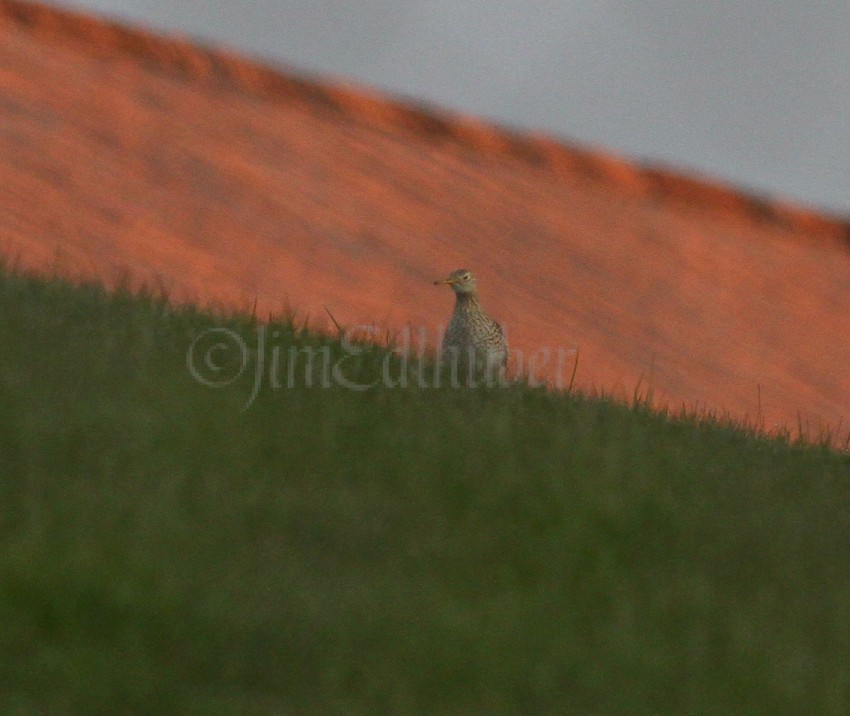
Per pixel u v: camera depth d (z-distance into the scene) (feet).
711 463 148.25
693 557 127.24
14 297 153.79
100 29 571.69
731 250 603.26
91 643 100.89
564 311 461.78
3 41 520.01
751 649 113.91
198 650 101.96
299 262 428.56
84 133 458.09
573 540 124.26
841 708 110.01
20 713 93.15
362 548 119.55
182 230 416.26
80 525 110.83
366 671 103.60
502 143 643.04
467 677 105.19
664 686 108.99
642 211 623.36
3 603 101.86
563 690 106.32
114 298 167.43
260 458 128.88
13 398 128.47
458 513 126.52
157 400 133.80
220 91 562.25
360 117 607.78
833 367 500.33
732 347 481.87
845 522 141.38
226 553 113.70
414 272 455.22
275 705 98.43
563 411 155.84
